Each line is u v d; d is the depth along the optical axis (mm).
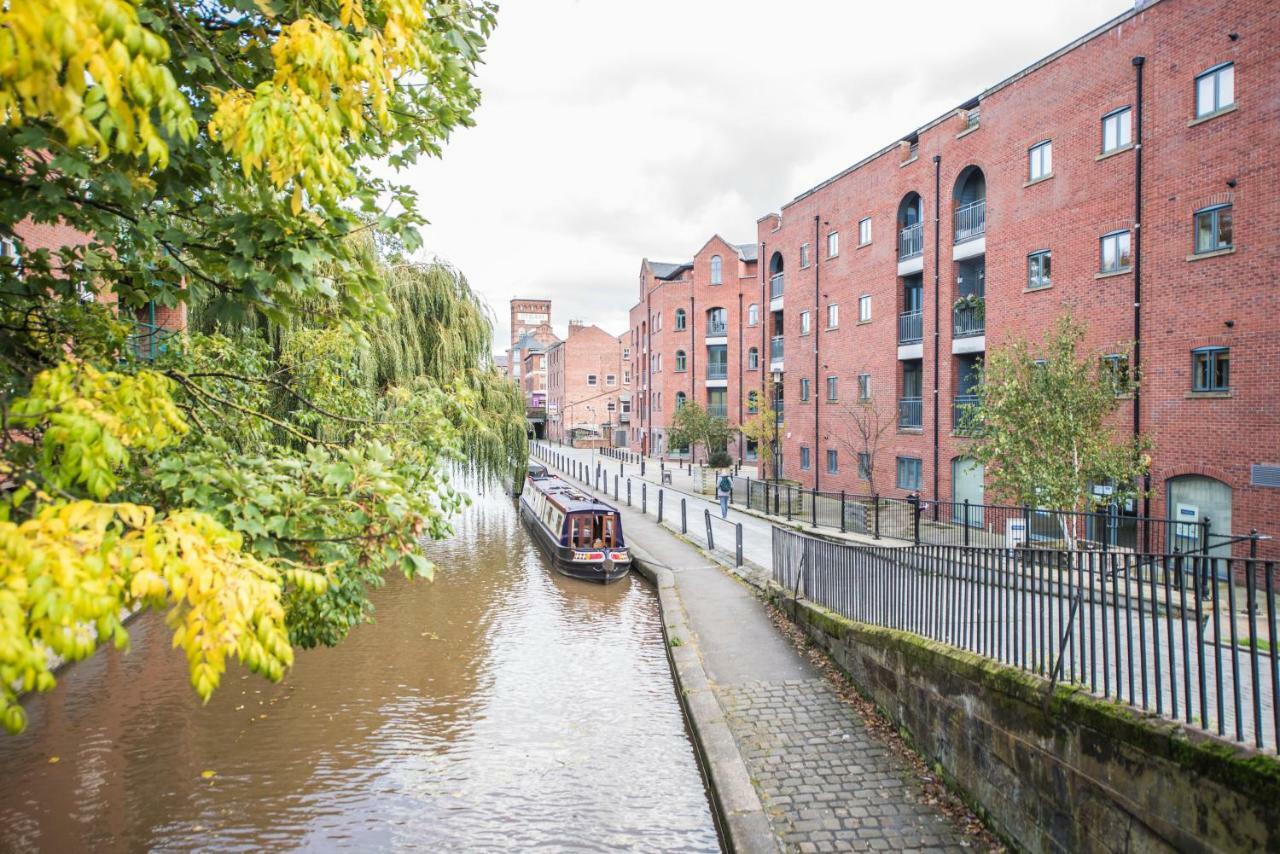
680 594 15398
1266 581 4102
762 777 7527
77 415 2711
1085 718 5180
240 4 3736
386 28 3289
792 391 33094
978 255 21797
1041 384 13641
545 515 23281
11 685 2156
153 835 7652
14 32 2090
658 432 53125
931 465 23594
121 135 2402
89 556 2303
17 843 7480
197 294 5215
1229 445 14492
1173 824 4418
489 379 20812
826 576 12000
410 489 5008
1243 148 14352
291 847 7477
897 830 6512
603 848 7398
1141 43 16375
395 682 11750
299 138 2996
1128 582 5102
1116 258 17125
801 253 32094
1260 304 14039
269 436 7672
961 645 7621
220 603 2613
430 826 7832
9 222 4445
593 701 10977
